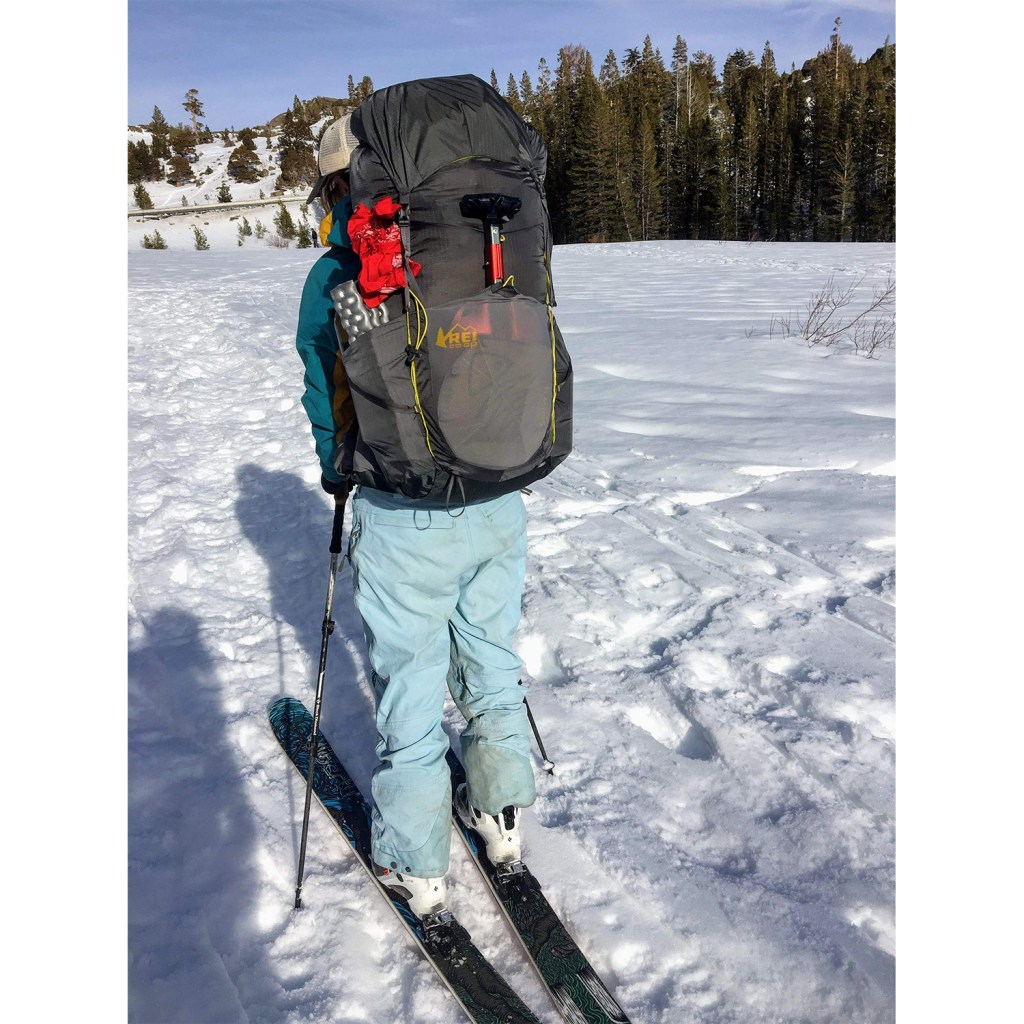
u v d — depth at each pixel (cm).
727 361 685
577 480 438
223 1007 164
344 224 158
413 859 174
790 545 352
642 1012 164
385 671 178
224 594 346
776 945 173
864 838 197
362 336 148
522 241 160
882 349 720
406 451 151
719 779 222
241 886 196
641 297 1151
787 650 274
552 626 298
